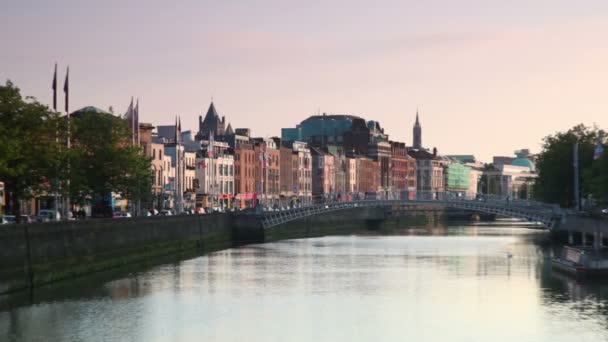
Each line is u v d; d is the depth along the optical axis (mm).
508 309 102875
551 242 199500
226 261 152375
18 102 119938
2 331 88875
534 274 132250
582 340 87438
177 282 122500
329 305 105688
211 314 99375
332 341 87438
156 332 90000
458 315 99750
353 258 159125
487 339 88375
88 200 149000
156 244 157250
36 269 111375
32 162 122062
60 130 129250
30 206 175500
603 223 159625
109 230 135625
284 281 125250
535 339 88125
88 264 127250
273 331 91312
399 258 158875
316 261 153125
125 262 142125
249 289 117375
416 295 113000
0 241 102875
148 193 159250
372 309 103312
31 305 101312
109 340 86438
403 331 91812
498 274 132875
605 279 125625
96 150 151750
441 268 141250
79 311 99000
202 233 184250
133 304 104375
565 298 109500
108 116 153750
